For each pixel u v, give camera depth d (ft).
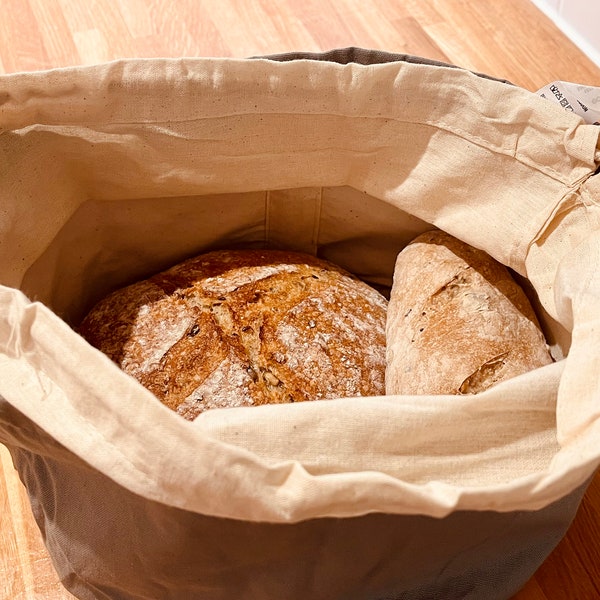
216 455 0.87
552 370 1.01
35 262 1.50
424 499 0.87
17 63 2.36
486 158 1.36
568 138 1.25
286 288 1.55
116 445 0.91
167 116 1.41
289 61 1.36
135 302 1.55
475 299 1.41
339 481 0.86
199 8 2.51
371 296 1.63
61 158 1.46
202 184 1.53
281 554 1.09
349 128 1.45
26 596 1.51
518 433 1.00
